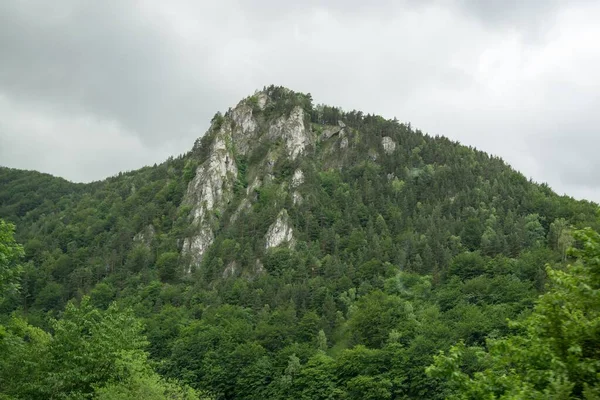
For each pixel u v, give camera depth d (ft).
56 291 592.19
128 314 147.02
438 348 313.73
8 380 126.11
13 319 143.13
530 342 66.74
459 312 385.50
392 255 556.92
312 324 428.97
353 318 416.87
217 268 636.89
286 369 355.15
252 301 517.14
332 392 318.65
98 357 127.95
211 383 368.89
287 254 620.90
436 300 441.27
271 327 422.41
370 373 314.76
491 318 345.72
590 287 60.03
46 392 118.73
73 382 123.85
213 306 517.14
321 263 590.55
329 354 387.14
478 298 417.28
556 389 52.03
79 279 632.38
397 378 297.12
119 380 127.34
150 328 447.42
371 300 435.53
